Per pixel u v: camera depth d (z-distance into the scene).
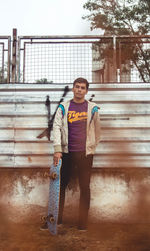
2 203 4.09
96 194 4.12
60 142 3.50
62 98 4.16
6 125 4.14
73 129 3.58
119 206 4.11
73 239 3.30
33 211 4.09
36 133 4.14
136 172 4.15
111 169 4.15
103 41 4.25
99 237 3.39
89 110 3.62
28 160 4.11
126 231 3.66
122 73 4.35
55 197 3.30
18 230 3.67
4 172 4.14
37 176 4.14
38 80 4.15
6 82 4.24
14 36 4.23
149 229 3.75
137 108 4.17
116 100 4.17
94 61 4.18
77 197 4.10
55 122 3.59
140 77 4.38
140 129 4.15
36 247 3.03
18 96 4.18
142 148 4.13
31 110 4.16
